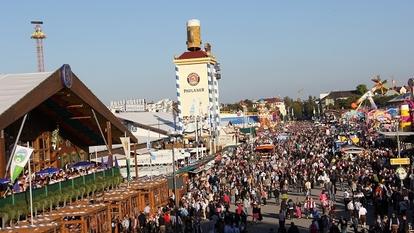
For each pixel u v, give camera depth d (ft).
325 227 105.81
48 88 102.83
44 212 93.91
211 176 181.98
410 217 109.50
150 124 278.05
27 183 95.35
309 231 108.99
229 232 101.76
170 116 332.80
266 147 284.61
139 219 110.22
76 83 114.21
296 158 244.63
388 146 225.76
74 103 121.19
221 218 112.98
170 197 144.77
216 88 366.22
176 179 151.53
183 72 343.46
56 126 131.34
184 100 344.28
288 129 581.12
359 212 110.73
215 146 308.81
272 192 165.48
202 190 156.35
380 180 139.13
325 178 158.10
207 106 340.18
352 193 136.87
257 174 185.37
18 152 84.84
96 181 119.44
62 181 103.24
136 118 285.02
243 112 570.46
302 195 163.43
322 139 344.49
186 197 143.02
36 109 122.01
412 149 185.88
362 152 208.85
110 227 102.42
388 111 252.83
